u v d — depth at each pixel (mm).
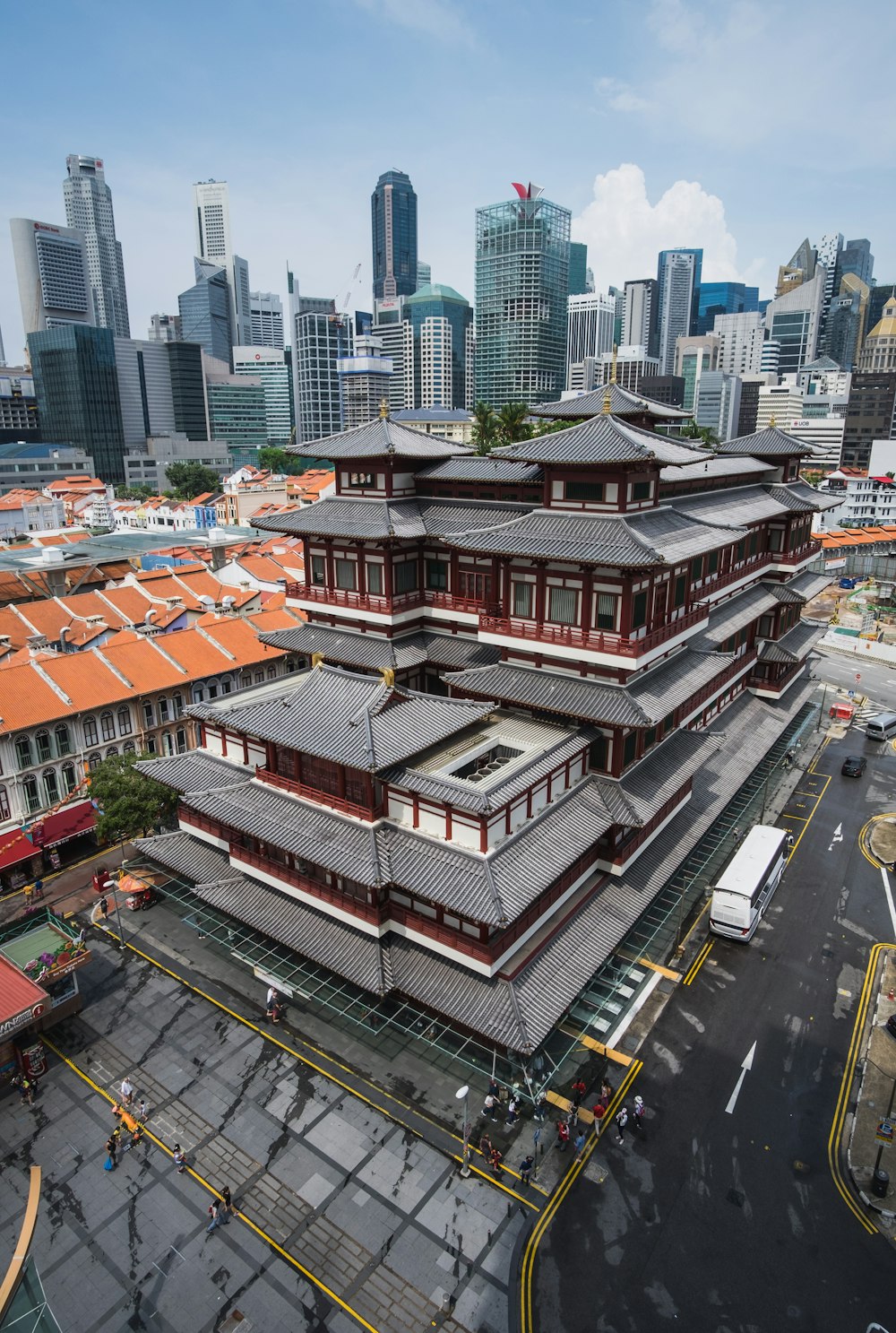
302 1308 31547
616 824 45781
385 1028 45438
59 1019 46156
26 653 75688
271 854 48594
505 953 39344
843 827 68125
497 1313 31281
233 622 82562
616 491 45031
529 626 47844
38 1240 34125
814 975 50219
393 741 40469
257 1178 36719
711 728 66812
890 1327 30734
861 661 116312
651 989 48750
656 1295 31828
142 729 69625
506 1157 37594
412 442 57219
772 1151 38062
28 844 58562
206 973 50250
